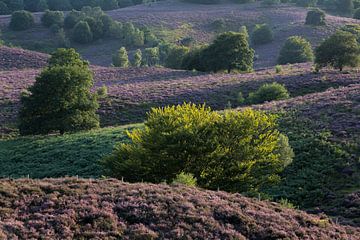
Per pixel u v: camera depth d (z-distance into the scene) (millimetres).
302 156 43844
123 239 21688
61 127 63375
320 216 27938
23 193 26016
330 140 46031
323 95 63875
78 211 23906
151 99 81000
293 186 39375
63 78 64375
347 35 90750
